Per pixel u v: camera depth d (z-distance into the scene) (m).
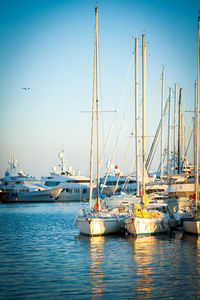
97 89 33.56
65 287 17.94
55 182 111.25
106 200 41.53
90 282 18.64
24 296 16.75
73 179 110.44
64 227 42.47
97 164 34.06
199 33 32.03
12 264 22.84
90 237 31.94
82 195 108.88
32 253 26.28
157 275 19.59
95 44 33.66
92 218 31.84
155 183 44.31
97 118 33.69
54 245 29.41
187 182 39.81
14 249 28.06
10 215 61.62
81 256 24.67
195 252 24.94
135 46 43.31
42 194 108.19
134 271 20.45
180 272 20.08
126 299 16.22
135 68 43.12
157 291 17.14
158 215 33.12
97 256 24.47
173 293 16.88
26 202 110.94
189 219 31.70
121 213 35.41
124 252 25.45
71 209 75.19
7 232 38.41
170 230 34.75
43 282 18.80
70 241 31.02
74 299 16.31
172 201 40.25
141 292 17.05
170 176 42.03
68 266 22.00
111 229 32.88
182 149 60.75
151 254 24.61
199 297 16.36
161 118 54.88
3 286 18.22
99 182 34.91
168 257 23.61
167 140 56.66
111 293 16.98
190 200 37.69
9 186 115.38
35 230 39.91
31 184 116.69
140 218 31.38
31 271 21.02
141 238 31.03
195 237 30.97
